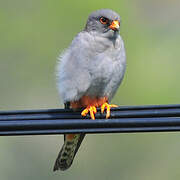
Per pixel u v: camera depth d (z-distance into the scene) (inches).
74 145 405.7
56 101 581.6
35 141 602.2
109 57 389.1
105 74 388.5
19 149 593.0
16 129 306.0
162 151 555.8
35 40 590.2
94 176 562.9
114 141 565.0
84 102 402.0
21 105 583.8
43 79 585.0
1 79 591.5
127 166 555.8
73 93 391.2
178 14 661.3
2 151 583.5
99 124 303.1
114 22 393.4
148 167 553.0
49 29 588.7
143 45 591.5
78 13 582.2
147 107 309.3
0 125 305.4
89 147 569.6
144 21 640.4
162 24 645.3
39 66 586.6
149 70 566.6
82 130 306.8
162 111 307.4
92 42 388.5
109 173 559.5
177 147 555.8
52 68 581.3
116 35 393.4
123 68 398.3
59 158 408.8
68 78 389.7
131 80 558.9
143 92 551.2
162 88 552.1
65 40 580.7
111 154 562.9
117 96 552.1
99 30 394.3
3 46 596.4
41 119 315.3
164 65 572.7
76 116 331.9
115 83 397.7
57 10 588.1
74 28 581.3
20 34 594.6
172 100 546.6
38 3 597.6
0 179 575.8
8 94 587.2
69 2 585.0
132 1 636.1
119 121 303.3
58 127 305.4
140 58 577.0
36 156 596.7
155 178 548.7
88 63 386.0
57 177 580.1
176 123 297.4
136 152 557.9
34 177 588.1
